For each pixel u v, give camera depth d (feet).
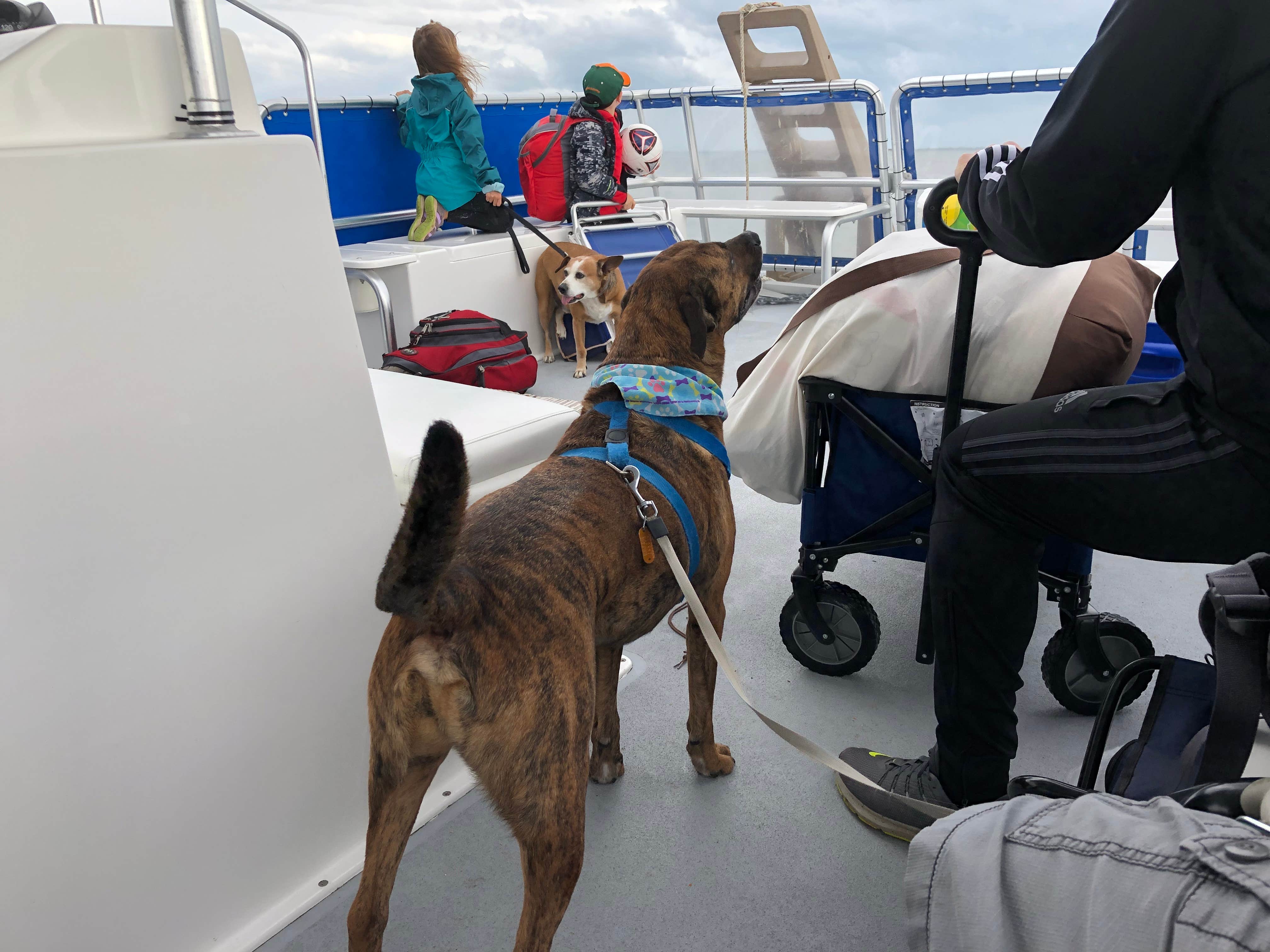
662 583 5.06
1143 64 3.44
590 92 18.08
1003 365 5.77
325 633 5.29
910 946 2.58
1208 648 7.34
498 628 4.04
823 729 6.67
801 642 7.33
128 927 4.59
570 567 4.39
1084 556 6.20
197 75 4.60
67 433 4.05
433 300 15.64
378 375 8.82
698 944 4.87
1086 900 2.16
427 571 3.69
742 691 4.82
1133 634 6.29
